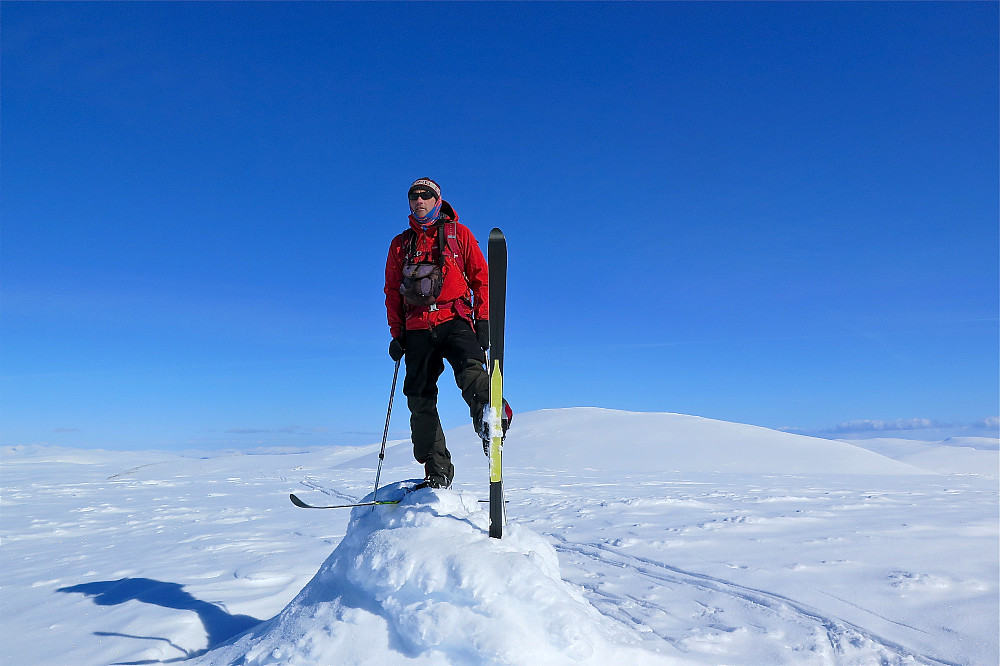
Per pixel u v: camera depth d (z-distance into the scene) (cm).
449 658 170
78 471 2436
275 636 208
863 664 214
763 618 267
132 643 251
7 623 294
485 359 249
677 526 530
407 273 254
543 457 2345
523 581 176
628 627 248
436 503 226
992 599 286
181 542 541
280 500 962
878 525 506
